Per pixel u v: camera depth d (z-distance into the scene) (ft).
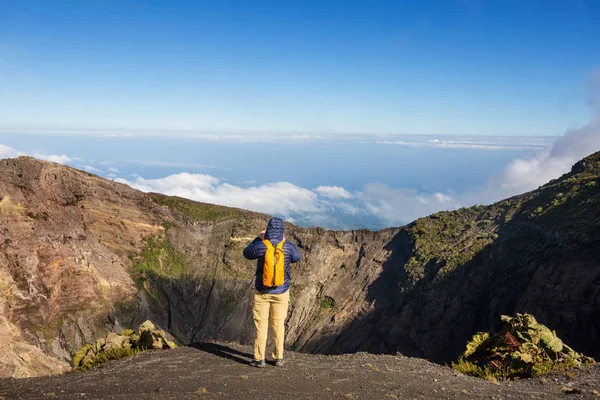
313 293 364.58
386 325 290.76
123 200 350.84
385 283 341.00
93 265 294.87
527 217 274.57
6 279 228.43
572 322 162.61
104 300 287.28
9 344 189.67
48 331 242.78
